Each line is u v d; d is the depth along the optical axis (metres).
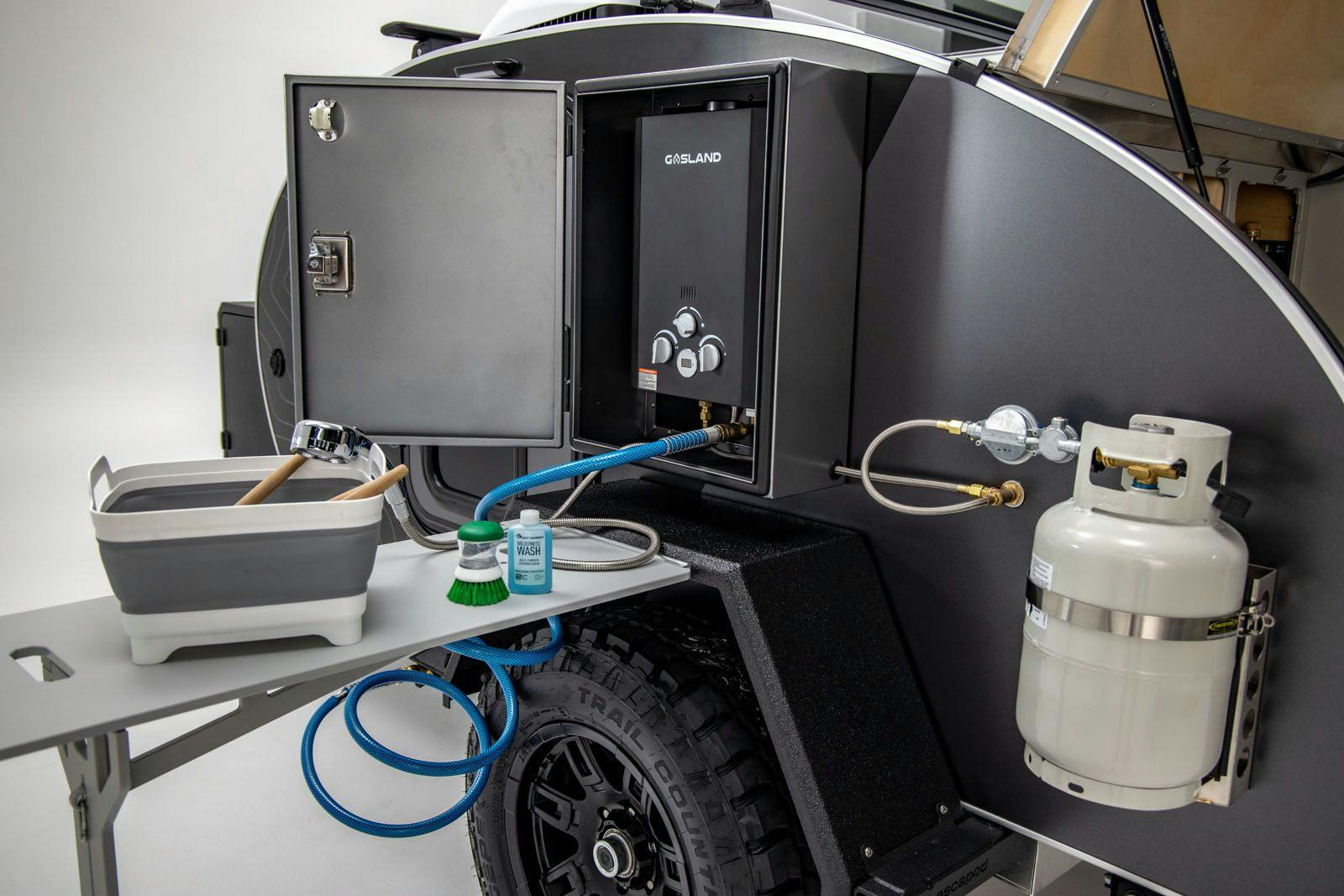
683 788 1.28
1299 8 1.50
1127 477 1.11
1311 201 2.03
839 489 1.45
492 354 1.59
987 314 1.26
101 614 1.10
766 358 1.30
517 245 1.55
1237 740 1.08
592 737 1.38
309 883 1.80
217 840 1.92
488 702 1.52
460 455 1.93
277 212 2.21
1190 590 1.01
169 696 0.91
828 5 1.96
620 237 1.55
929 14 2.03
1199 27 1.42
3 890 1.72
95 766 1.03
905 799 1.30
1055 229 1.19
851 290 1.37
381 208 1.57
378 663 1.03
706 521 1.48
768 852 1.28
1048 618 1.10
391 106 1.53
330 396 1.64
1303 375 1.04
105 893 1.06
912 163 1.30
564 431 1.66
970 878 1.28
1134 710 1.05
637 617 1.43
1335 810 1.07
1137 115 1.62
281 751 2.24
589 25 1.60
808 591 1.32
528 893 1.53
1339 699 1.05
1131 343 1.15
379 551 1.33
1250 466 1.09
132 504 1.07
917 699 1.38
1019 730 1.26
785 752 1.23
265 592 0.98
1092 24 1.30
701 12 1.53
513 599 1.18
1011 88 1.21
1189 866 1.18
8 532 3.34
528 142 1.51
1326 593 1.05
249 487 1.14
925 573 1.37
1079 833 1.26
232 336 2.78
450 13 4.99
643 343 1.51
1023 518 1.26
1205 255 1.09
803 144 1.26
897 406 1.37
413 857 1.89
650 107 1.49
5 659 0.98
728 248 1.37
